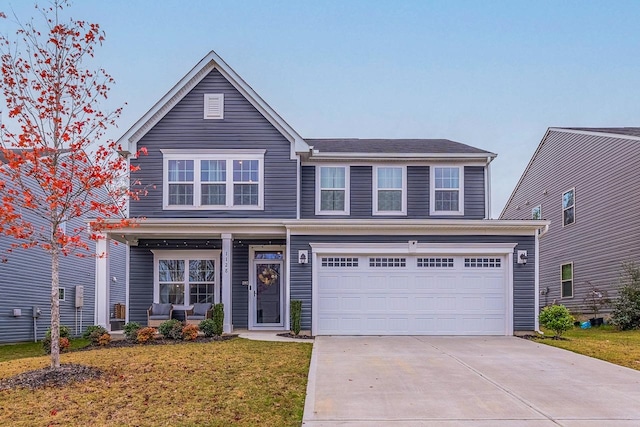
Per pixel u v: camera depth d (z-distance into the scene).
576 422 7.25
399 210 18.38
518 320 15.76
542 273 26.16
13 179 10.82
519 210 29.33
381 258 15.99
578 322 20.70
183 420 7.23
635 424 7.17
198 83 17.42
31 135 10.56
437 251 15.84
